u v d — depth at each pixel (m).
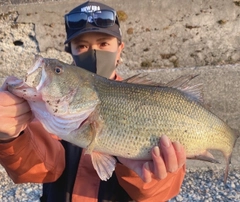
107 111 0.51
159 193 0.55
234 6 1.19
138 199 0.55
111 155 0.52
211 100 1.14
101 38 0.65
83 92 0.51
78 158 0.61
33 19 1.26
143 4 1.20
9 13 1.27
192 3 1.19
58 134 0.51
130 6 1.21
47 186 0.65
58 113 0.50
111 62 0.66
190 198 1.03
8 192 1.12
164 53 1.22
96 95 0.51
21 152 0.50
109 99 0.51
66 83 0.50
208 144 0.57
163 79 1.17
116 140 0.51
